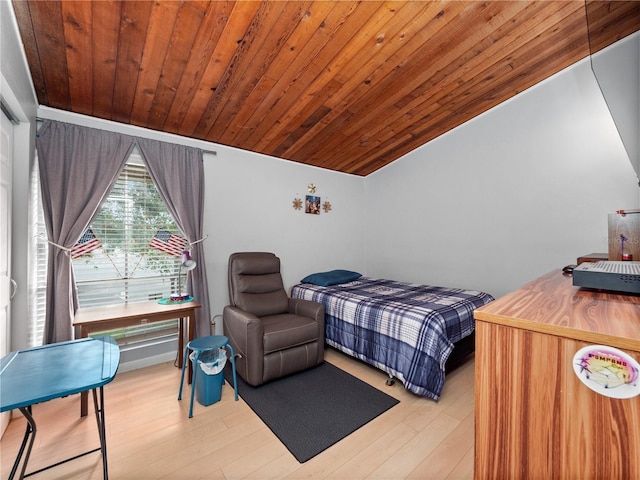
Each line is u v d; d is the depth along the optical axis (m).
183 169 2.81
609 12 1.51
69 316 2.19
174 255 2.73
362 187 4.58
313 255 3.97
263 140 3.15
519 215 2.98
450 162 3.52
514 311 0.73
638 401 0.52
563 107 2.71
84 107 2.32
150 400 2.11
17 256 1.91
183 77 2.11
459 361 2.44
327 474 1.44
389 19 1.89
